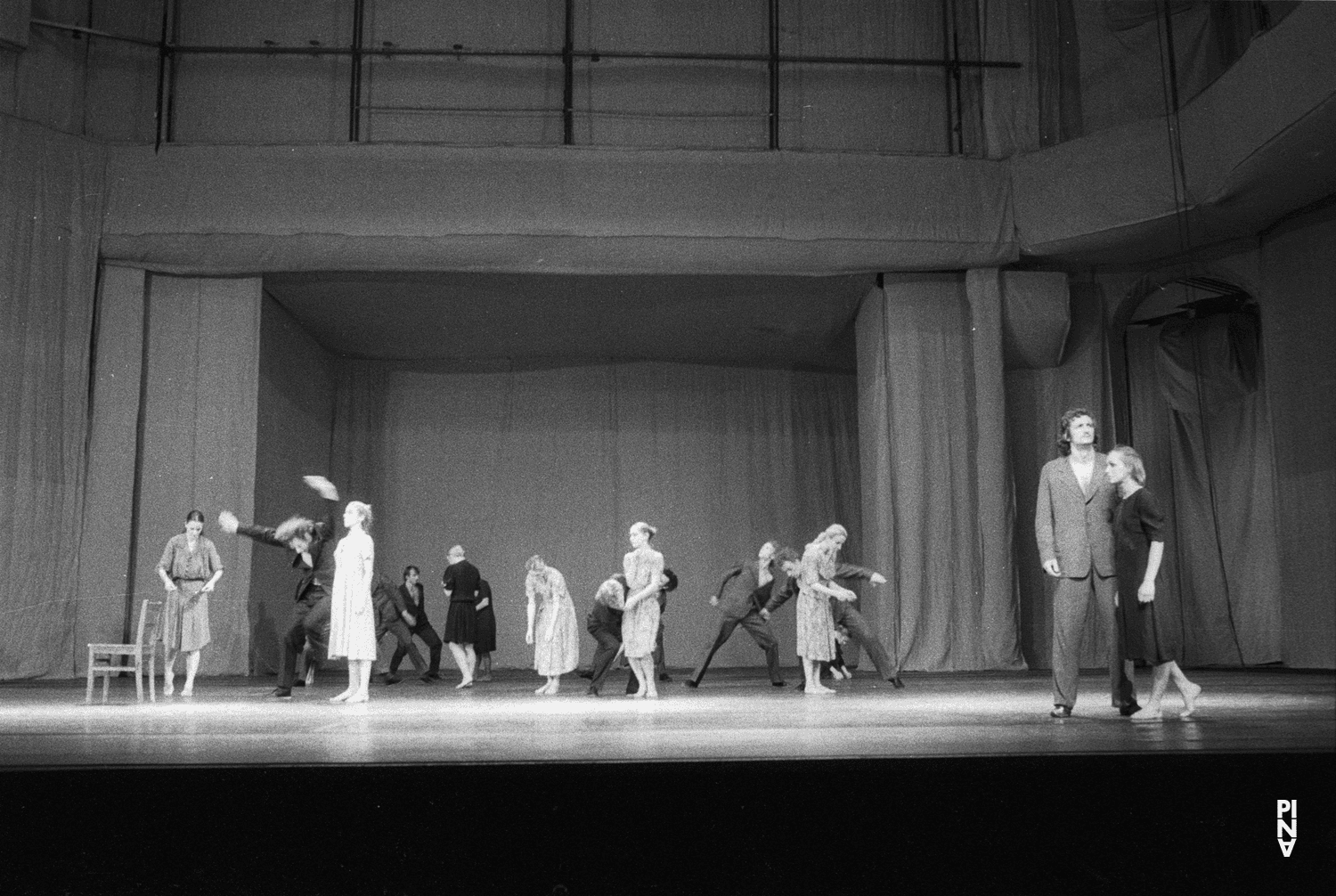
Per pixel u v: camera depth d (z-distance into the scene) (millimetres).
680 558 17703
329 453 17344
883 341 14117
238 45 13734
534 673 15438
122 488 13055
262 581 13898
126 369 13180
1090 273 14398
